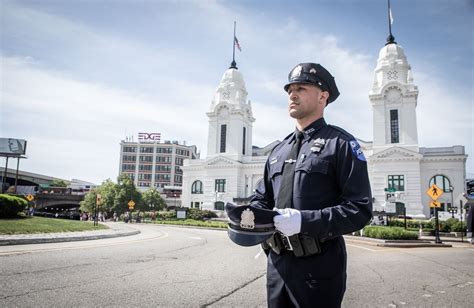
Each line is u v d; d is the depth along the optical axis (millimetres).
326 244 1897
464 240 21266
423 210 43750
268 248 2105
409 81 46312
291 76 2236
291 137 2344
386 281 6645
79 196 73062
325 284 1841
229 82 59906
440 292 5691
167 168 110312
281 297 1959
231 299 5012
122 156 111312
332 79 2258
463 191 42750
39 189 82250
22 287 5184
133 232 19219
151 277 6371
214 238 17594
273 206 2371
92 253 9289
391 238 16828
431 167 44594
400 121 46062
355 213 1744
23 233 12969
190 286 5758
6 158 58094
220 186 55688
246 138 60219
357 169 1883
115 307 4406
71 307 4336
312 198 1954
